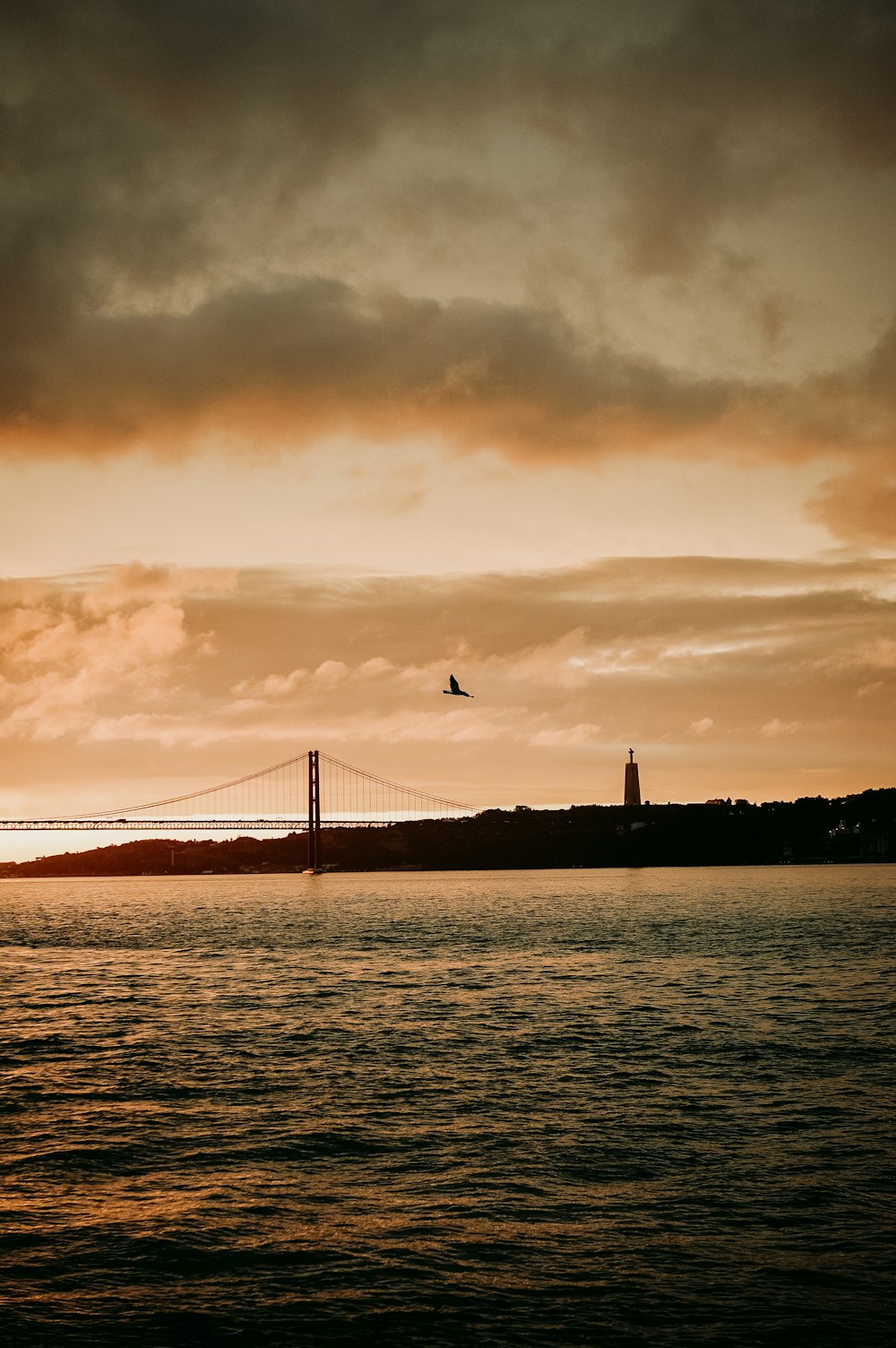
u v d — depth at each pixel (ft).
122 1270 56.08
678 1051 110.32
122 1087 96.89
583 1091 92.79
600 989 162.30
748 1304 51.70
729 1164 71.31
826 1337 48.65
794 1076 97.45
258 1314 51.34
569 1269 55.62
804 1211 62.75
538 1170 70.95
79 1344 48.67
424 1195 66.59
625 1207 63.87
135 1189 68.23
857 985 161.79
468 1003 149.48
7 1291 53.83
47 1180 70.08
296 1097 92.07
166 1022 136.26
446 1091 93.61
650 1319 50.39
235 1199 66.18
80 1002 157.89
